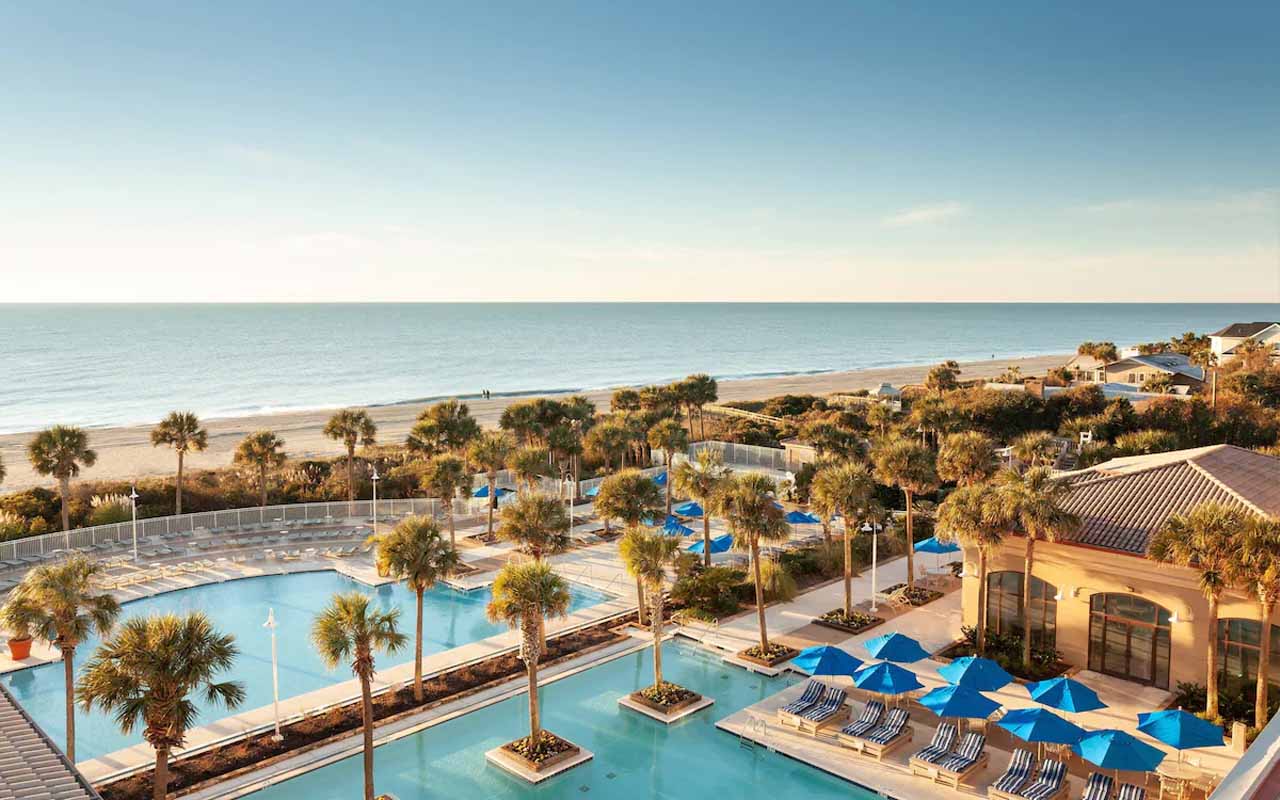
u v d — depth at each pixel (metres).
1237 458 34.06
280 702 27.39
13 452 81.44
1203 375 100.12
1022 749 23.33
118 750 24.45
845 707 26.08
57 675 30.42
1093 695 22.55
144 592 39.06
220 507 54.88
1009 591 31.31
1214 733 20.48
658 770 23.47
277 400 128.00
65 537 44.50
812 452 63.09
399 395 136.00
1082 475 35.41
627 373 175.50
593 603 37.62
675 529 44.72
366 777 21.30
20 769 15.69
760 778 23.05
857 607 36.12
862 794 22.11
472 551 46.31
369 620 21.48
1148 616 27.78
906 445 37.53
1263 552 22.28
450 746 24.88
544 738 24.66
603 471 65.44
